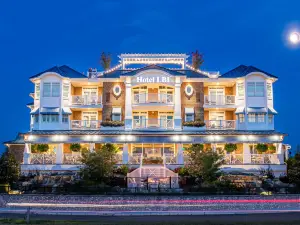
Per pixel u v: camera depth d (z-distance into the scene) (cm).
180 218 3067
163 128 5462
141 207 3478
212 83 5778
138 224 2609
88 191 3772
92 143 5197
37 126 5500
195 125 5466
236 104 5631
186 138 5178
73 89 5850
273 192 3816
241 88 5628
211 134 5178
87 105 5650
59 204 3509
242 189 3822
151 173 4475
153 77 5559
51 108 5534
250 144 5241
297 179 4122
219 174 4109
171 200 3497
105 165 4034
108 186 3875
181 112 5622
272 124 5512
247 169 4994
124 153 5162
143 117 5772
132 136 5206
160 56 6244
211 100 5738
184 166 4738
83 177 3994
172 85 5569
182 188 4006
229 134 5181
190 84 5703
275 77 5638
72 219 2972
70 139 5191
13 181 4141
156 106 5544
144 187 3916
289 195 3597
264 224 2625
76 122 5575
